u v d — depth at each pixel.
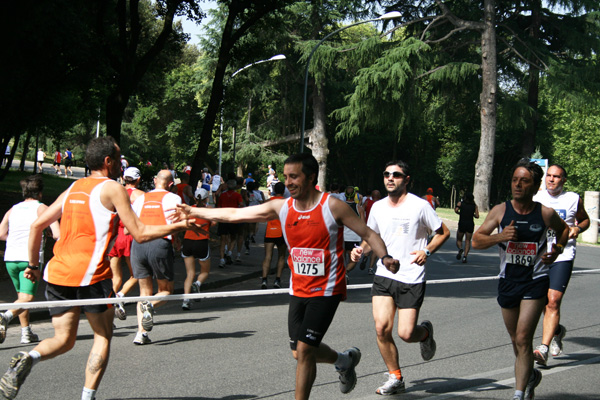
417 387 5.88
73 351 7.05
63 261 4.66
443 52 42.06
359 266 17.06
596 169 44.12
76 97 32.88
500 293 5.50
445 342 7.90
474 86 42.19
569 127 46.06
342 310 10.22
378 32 44.78
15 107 21.89
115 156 4.88
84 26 19.05
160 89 30.69
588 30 41.22
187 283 10.08
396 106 40.44
